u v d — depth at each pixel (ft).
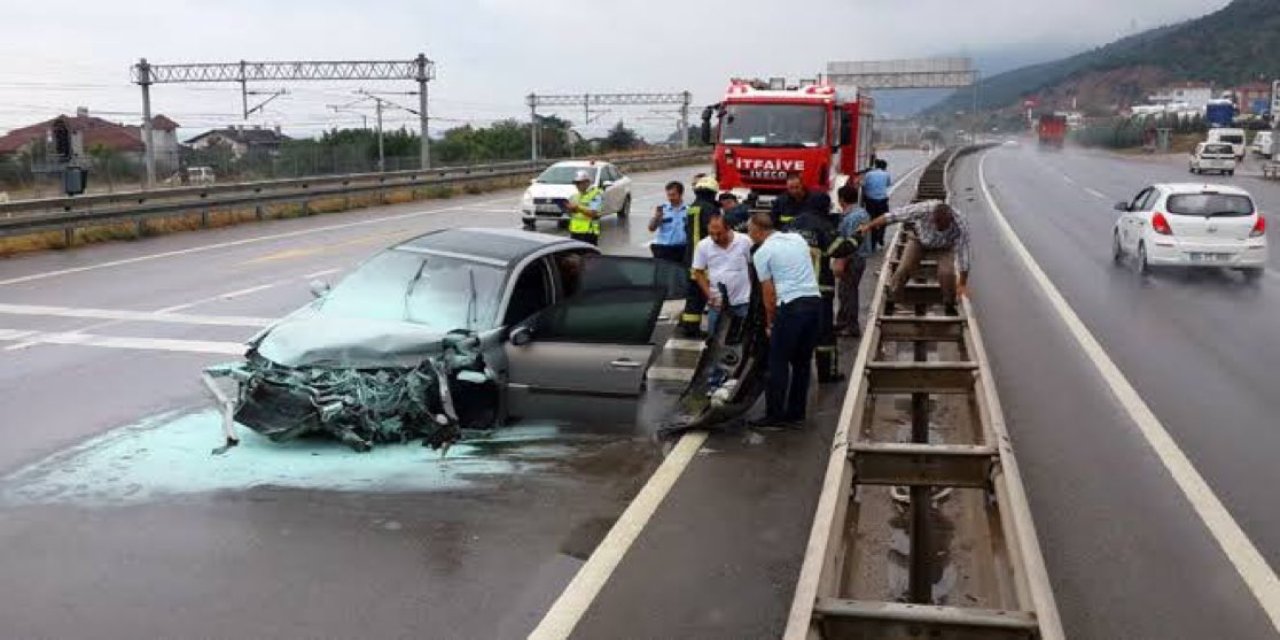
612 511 21.61
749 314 28.32
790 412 27.76
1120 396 30.48
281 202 90.07
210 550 19.38
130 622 16.61
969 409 20.16
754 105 68.59
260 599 17.44
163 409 28.45
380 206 104.37
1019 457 24.82
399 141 230.48
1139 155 293.64
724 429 27.40
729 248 31.12
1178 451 25.26
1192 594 17.53
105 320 41.29
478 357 26.05
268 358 25.90
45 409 28.40
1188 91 532.32
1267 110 360.89
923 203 35.78
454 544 19.81
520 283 28.63
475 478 23.44
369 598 17.52
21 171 125.59
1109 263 62.03
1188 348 37.45
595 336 26.91
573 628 16.37
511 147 260.62
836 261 33.99
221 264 58.75
